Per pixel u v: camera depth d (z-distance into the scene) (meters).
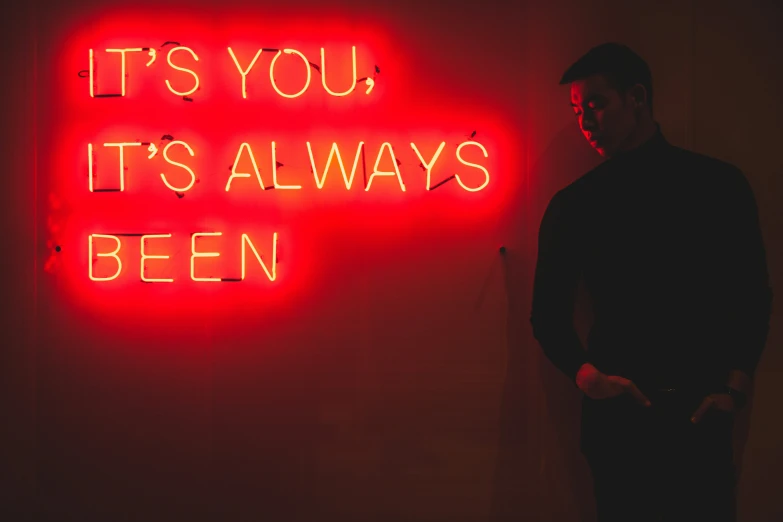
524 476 2.35
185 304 2.43
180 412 2.43
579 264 1.95
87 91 2.46
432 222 2.38
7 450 2.46
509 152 2.36
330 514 2.39
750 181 2.29
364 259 2.39
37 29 2.46
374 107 2.39
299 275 2.41
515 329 2.36
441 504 2.37
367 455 2.39
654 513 1.87
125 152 2.43
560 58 2.35
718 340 1.76
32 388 2.46
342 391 2.40
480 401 2.37
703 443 1.74
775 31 2.29
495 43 2.37
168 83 2.42
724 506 1.76
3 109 2.47
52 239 2.46
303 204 2.40
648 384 1.78
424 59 2.38
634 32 2.33
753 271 1.74
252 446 2.42
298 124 2.40
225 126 2.42
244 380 2.42
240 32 2.42
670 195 1.79
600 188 1.90
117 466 2.44
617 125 1.90
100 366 2.45
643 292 1.79
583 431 1.96
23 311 2.47
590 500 2.33
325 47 2.40
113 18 2.45
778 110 2.29
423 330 2.38
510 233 2.35
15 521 2.45
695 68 2.31
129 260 2.43
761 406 2.29
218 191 2.42
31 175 2.46
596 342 1.90
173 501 2.42
